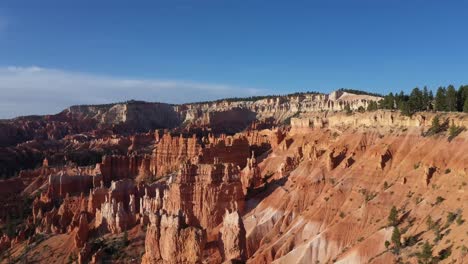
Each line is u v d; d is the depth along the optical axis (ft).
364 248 380.99
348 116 617.21
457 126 457.68
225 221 403.54
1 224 636.48
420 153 457.27
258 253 448.24
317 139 637.30
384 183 456.04
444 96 539.29
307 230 454.81
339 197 469.57
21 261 494.59
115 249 469.98
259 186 559.79
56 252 495.41
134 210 529.45
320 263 414.41
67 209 585.63
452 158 425.69
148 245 332.60
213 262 396.98
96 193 576.61
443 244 325.01
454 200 376.48
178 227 318.45
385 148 490.49
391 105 624.18
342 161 521.65
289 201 496.64
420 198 410.31
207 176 501.15
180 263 315.17
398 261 339.36
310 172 529.45
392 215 396.78
